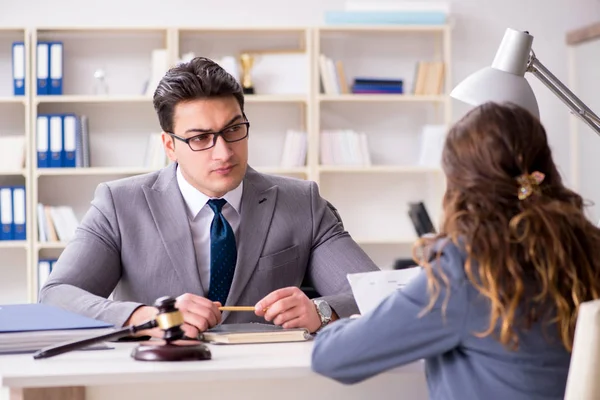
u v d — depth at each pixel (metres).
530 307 1.63
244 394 1.92
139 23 6.30
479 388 1.63
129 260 2.57
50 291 2.44
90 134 6.29
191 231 2.60
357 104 6.51
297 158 6.21
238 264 2.57
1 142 5.98
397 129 6.54
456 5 6.58
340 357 1.68
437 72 6.30
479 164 1.69
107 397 1.91
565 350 1.64
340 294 2.39
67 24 6.22
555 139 6.72
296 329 2.15
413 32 6.52
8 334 1.95
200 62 2.47
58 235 6.02
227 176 2.46
